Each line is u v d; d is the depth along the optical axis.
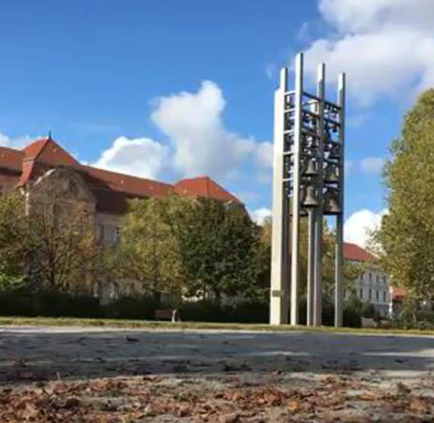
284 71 41.38
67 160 100.38
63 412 7.73
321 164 41.47
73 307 48.50
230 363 14.02
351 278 74.69
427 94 50.22
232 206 69.62
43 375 11.21
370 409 8.23
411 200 45.78
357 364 14.70
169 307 51.41
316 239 41.69
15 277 51.28
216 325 33.53
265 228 73.75
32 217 57.66
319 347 20.16
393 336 30.17
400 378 11.99
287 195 41.38
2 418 7.30
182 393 9.32
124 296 56.84
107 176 111.62
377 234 49.38
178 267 67.38
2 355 14.86
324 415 7.76
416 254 46.12
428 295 48.59
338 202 42.41
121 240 72.62
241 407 8.25
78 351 16.12
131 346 18.03
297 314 40.62
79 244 59.78
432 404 8.61
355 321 53.75
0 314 45.38
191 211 69.06
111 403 8.37
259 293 63.72
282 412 7.96
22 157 97.00
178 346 18.53
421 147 46.59
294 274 40.28
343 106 42.91
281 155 41.25
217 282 64.75
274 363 14.30
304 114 40.94
